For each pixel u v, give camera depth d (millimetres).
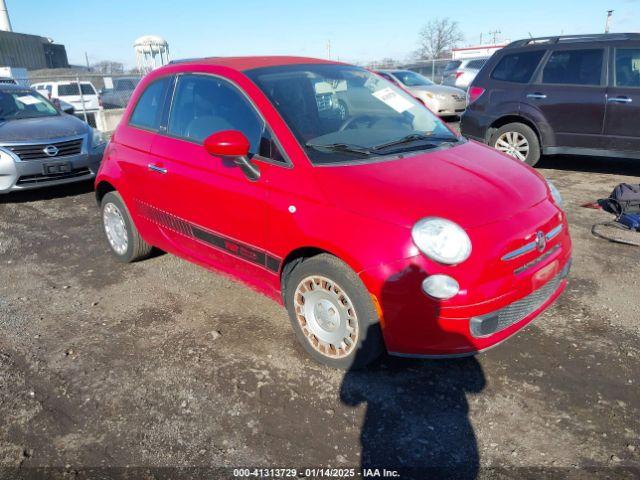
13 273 4680
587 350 3160
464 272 2537
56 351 3371
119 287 4301
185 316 3766
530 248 2758
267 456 2439
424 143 3459
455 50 26297
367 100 3771
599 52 6875
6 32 34844
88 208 6773
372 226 2654
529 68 7426
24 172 6816
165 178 3809
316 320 3062
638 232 5031
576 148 7168
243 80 3424
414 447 2469
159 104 4070
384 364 3094
